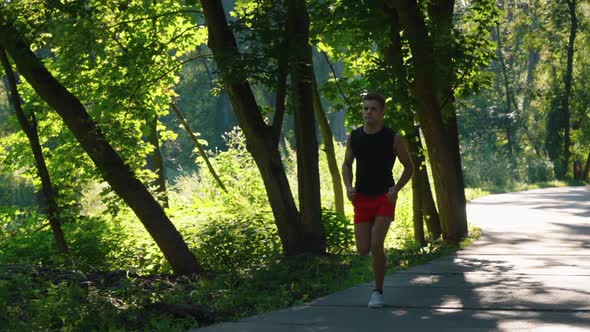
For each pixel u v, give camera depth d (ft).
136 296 42.55
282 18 59.88
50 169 81.76
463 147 257.75
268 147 63.16
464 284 44.78
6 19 57.62
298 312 37.45
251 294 43.93
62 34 59.57
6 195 191.83
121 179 61.57
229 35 61.21
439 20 74.08
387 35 69.77
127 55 68.64
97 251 76.28
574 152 259.60
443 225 75.72
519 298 39.14
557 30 257.96
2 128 84.89
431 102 72.59
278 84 59.98
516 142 274.57
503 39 269.85
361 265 55.42
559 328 31.65
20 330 35.12
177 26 80.64
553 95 258.37
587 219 95.61
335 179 82.48
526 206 122.83
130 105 72.49
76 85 74.08
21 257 72.95
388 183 36.99
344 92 73.51
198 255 72.18
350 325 33.55
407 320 34.27
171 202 104.99
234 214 86.17
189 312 38.50
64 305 38.78
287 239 64.08
